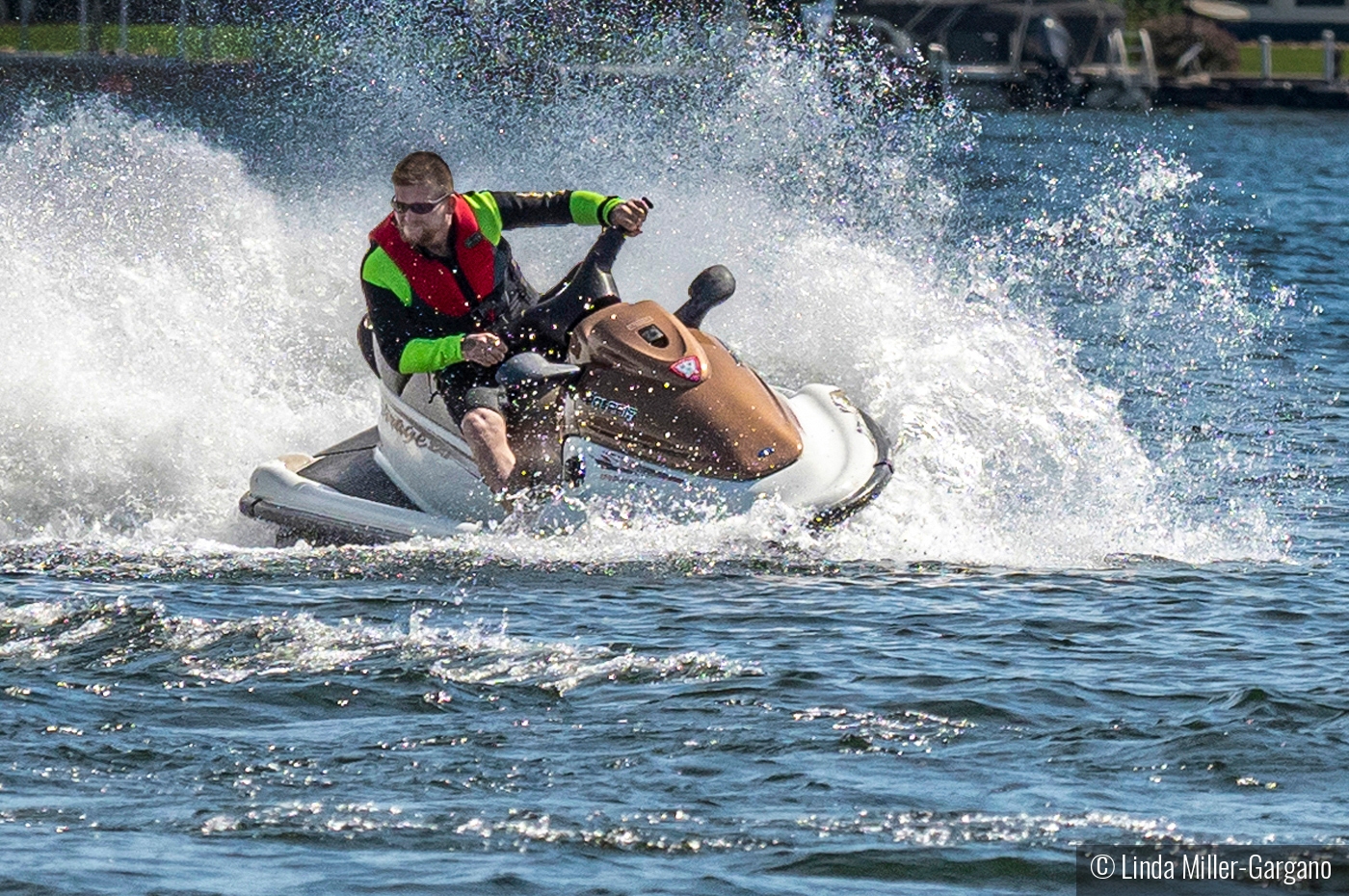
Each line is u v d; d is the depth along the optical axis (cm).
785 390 3044
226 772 1697
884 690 1952
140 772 1695
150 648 2088
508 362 2606
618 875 1450
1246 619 2291
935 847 1508
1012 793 1638
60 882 1414
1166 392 4231
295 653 2078
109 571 2533
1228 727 1806
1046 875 1452
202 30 9338
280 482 2859
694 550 2612
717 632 2203
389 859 1479
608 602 2355
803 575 2511
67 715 1855
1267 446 3616
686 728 1822
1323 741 1770
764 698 1920
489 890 1412
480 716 1867
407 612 2295
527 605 2331
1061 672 2027
